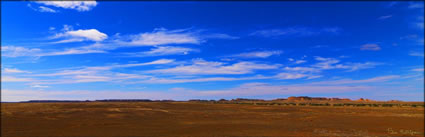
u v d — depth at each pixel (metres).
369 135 19.17
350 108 58.62
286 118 32.88
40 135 17.83
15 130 19.73
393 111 47.31
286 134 19.03
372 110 50.72
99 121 26.78
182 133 19.31
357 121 29.31
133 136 17.84
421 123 27.02
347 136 18.47
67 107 47.84
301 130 21.20
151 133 19.19
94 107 48.69
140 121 27.47
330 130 21.47
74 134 18.41
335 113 42.16
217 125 24.14
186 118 31.61
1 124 22.45
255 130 21.05
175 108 51.31
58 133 18.72
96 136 17.75
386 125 25.48
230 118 32.12
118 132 19.45
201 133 19.34
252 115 36.75
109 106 52.72
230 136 17.95
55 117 29.94
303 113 41.84
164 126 23.20
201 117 32.97
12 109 39.59
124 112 38.84
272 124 25.61
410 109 54.00
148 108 48.94
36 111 37.19
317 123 27.16
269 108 55.72
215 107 57.91
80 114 34.25
